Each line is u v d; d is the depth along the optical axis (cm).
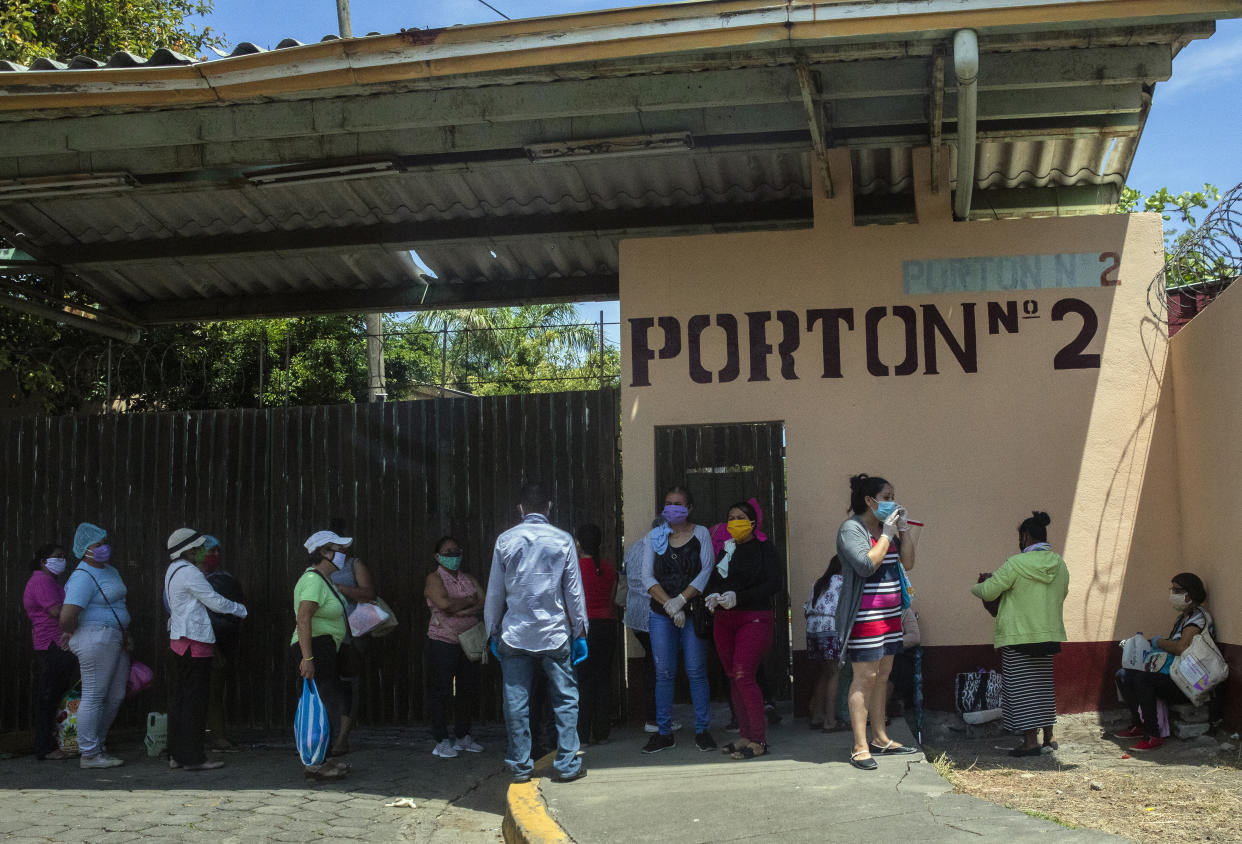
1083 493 828
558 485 964
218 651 873
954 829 499
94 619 830
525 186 934
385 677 969
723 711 863
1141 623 815
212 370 1570
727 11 623
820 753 677
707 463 893
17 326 1228
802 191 950
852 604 632
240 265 1078
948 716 806
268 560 1003
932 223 861
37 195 870
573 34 636
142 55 1380
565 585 657
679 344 873
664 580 721
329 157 827
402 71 658
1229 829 515
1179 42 680
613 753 726
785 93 716
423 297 1145
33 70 683
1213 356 741
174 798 696
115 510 1030
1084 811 557
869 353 855
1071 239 851
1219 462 732
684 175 916
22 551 1036
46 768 816
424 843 598
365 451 1003
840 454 848
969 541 830
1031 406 839
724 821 530
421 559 979
